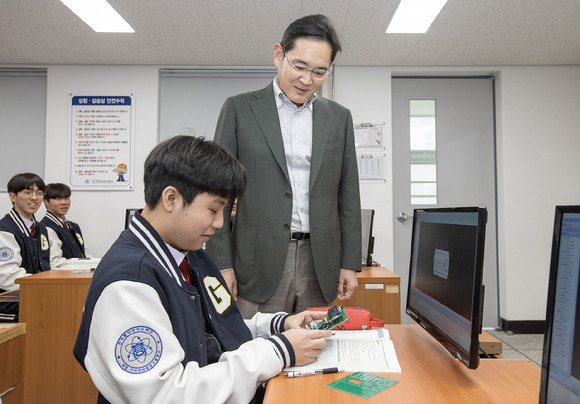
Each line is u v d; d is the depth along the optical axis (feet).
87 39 10.06
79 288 6.40
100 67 11.66
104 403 2.32
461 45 10.28
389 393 2.34
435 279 3.20
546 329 1.91
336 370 2.66
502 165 11.57
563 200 11.48
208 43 10.31
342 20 9.09
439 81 12.01
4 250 8.39
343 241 4.55
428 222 3.54
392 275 7.74
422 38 9.91
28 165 11.81
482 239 2.43
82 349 2.23
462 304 2.65
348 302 7.54
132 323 2.06
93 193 11.52
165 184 2.39
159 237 2.50
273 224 4.17
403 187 11.91
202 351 2.57
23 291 6.41
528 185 11.50
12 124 11.82
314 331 2.86
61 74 11.60
